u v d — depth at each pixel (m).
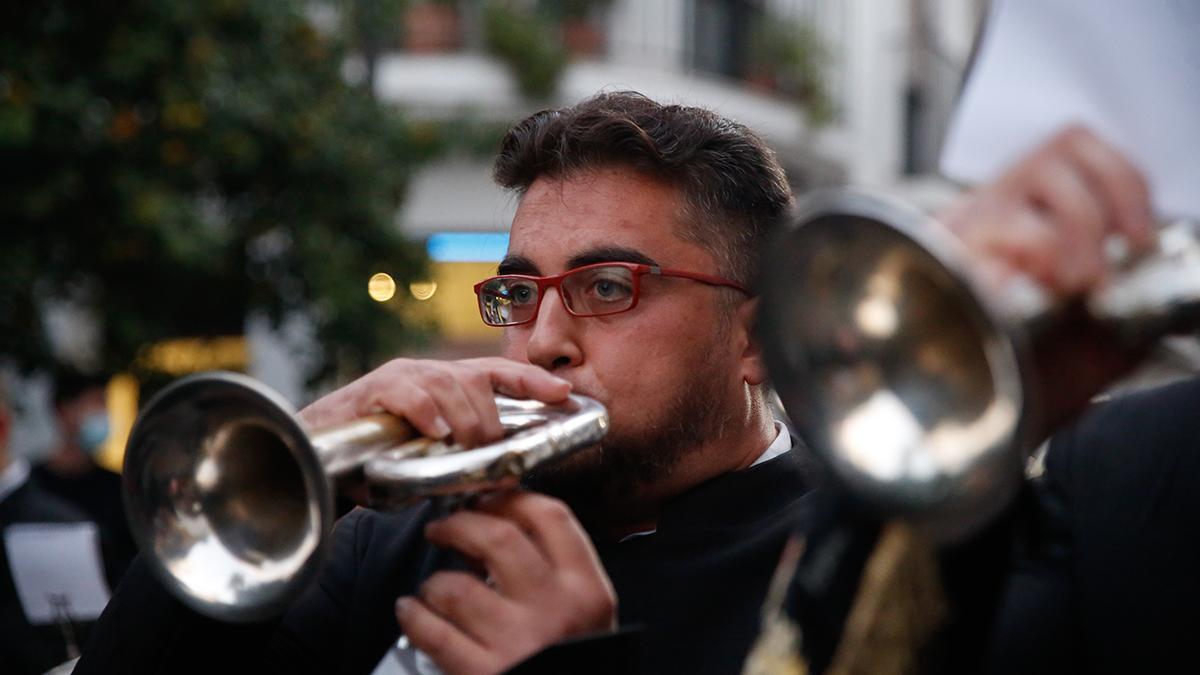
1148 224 0.92
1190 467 1.23
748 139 2.07
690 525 1.91
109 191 6.00
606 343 1.90
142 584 1.83
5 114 5.54
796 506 1.91
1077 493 1.29
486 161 10.48
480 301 2.00
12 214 5.93
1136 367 0.97
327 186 6.77
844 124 15.18
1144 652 1.21
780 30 13.78
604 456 1.89
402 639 1.77
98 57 6.02
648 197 1.94
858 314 1.04
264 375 9.91
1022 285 0.92
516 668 1.52
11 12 5.90
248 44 6.56
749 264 2.00
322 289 6.63
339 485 1.55
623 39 12.29
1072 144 0.93
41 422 8.82
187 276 6.32
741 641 1.78
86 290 6.42
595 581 1.63
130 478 1.51
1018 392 0.94
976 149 1.01
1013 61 1.01
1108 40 0.99
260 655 1.90
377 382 1.66
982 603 1.14
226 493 1.50
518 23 11.47
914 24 16.80
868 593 1.16
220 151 6.25
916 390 1.04
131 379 6.49
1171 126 0.96
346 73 7.33
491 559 1.62
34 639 4.03
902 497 1.04
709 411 1.95
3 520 4.45
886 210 0.95
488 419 1.65
